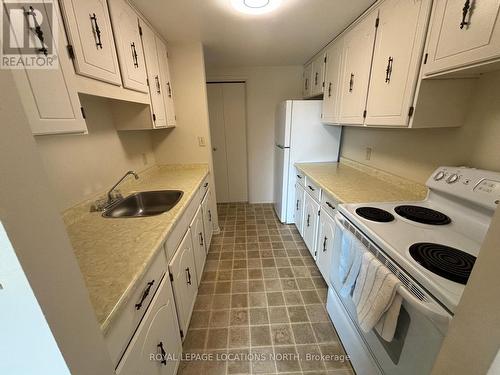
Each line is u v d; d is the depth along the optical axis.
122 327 0.69
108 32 1.12
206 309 1.71
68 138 1.21
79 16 0.90
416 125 1.19
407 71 1.18
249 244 2.63
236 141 3.64
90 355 0.50
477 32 0.83
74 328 0.45
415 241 0.94
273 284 1.96
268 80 3.31
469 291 0.49
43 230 0.39
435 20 1.00
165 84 2.03
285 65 3.21
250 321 1.59
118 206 1.50
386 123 1.38
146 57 1.61
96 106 1.48
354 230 1.16
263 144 3.62
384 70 1.38
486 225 0.95
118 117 1.67
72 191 1.23
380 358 0.98
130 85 1.35
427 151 1.45
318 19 1.68
